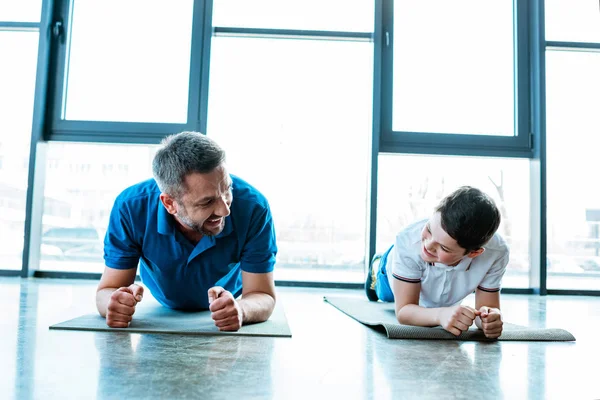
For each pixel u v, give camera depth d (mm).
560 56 3377
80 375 812
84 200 3271
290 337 1243
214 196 1191
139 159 3291
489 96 3359
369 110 3295
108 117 3285
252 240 1448
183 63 3297
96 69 3309
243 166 3258
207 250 1399
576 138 3314
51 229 3248
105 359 928
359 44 3395
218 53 3344
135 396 708
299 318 1672
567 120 3324
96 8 3340
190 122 3205
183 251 1407
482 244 1231
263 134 3283
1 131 3236
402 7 3402
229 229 1388
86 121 3258
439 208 1241
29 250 3094
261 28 3340
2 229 3199
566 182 3285
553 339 1288
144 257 1483
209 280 1491
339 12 3383
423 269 1459
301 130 3297
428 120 3328
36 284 2656
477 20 3410
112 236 1429
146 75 3295
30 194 3109
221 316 1234
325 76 3352
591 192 3281
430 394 766
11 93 3271
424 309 1376
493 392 787
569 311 2166
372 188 3143
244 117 3291
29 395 706
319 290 3027
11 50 3307
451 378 868
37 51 3246
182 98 3279
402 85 3342
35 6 3318
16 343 1062
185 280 1481
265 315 1420
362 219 3268
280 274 3234
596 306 2430
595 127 3322
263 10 3363
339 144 3299
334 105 3328
